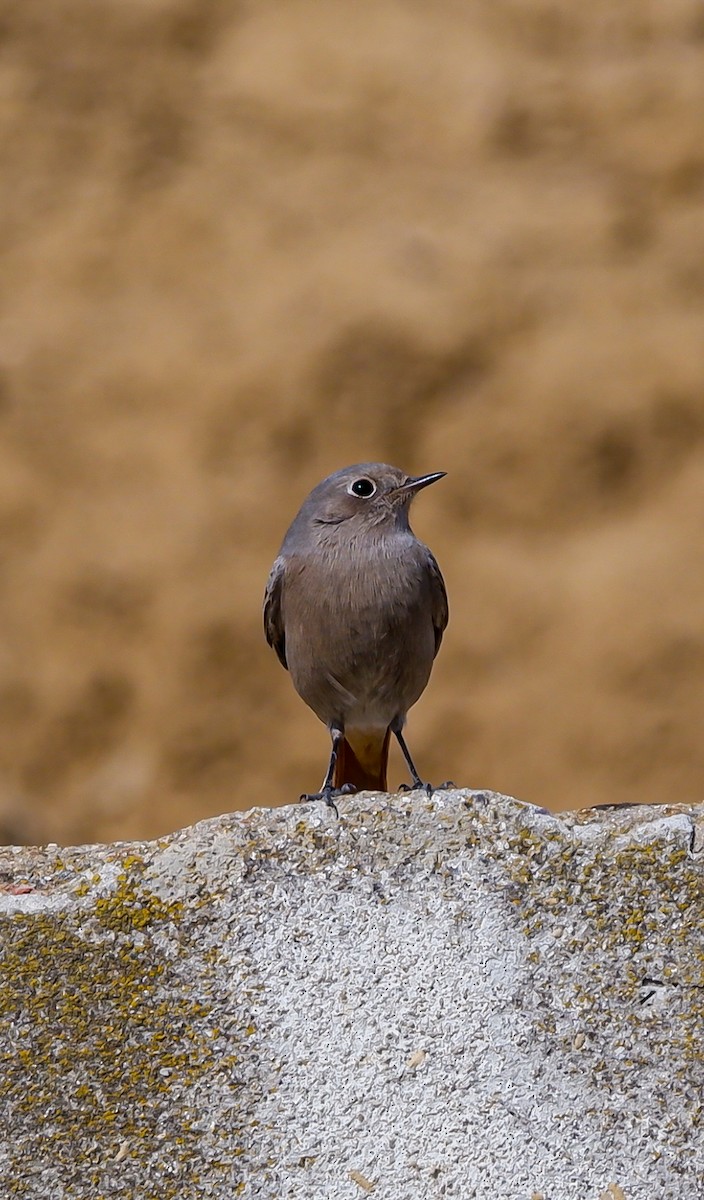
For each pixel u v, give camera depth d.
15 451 17.55
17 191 19.22
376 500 6.54
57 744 16.17
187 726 16.14
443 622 7.13
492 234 18.56
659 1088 4.14
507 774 15.62
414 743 15.82
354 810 4.39
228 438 17.62
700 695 15.70
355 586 6.44
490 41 20.08
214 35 20.31
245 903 4.28
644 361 17.55
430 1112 4.13
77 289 18.64
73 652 16.55
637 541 16.69
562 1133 4.11
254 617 16.58
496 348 17.80
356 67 19.95
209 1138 4.11
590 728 15.65
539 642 16.20
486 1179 4.08
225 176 19.33
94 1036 4.18
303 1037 4.18
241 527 17.16
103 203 19.12
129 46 20.03
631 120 19.33
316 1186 4.08
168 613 16.64
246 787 15.94
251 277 18.59
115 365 18.06
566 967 4.23
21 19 20.03
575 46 20.11
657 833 4.33
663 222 18.67
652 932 4.25
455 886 4.29
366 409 17.59
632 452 17.23
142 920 4.26
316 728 16.12
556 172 19.20
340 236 18.78
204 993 4.21
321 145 19.53
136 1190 4.08
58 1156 4.10
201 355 18.03
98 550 17.00
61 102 19.64
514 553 16.84
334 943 4.25
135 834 15.70
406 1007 4.20
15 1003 4.20
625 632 16.00
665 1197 4.07
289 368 17.80
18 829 13.74
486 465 17.27
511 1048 4.17
